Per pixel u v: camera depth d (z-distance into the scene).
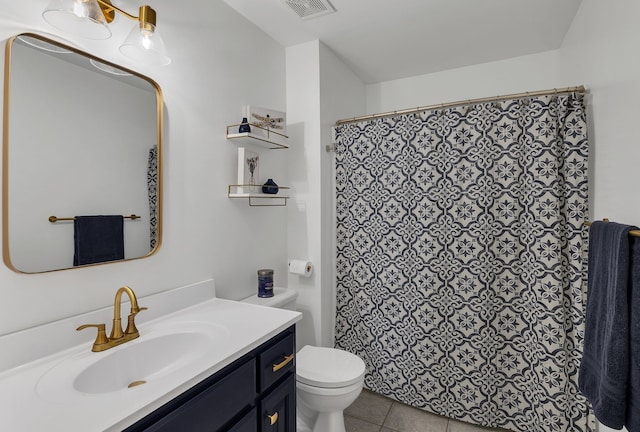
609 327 1.05
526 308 1.79
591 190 1.64
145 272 1.33
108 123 1.19
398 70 2.68
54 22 1.03
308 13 1.88
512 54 2.42
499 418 1.85
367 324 2.21
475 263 1.89
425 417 2.00
